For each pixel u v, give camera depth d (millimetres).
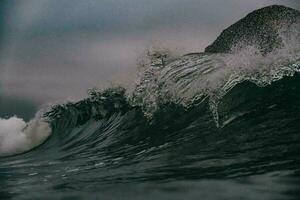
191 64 14625
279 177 7883
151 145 12109
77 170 10969
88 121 16578
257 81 12969
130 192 8289
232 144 10391
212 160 9586
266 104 12070
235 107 12336
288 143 9648
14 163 13836
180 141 11688
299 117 11039
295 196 7031
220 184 7996
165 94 14266
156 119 13789
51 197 8656
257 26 15141
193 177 8641
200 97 13359
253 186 7656
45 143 16703
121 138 13805
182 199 7551
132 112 15055
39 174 11188
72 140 15820
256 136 10469
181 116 13164
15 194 9203
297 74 12945
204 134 11648
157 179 8875
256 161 8938
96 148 13602
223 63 14133
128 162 10852
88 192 8648
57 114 18219
